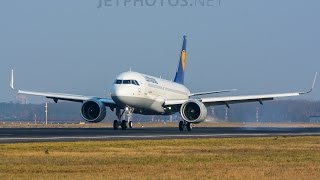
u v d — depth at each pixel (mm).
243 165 105812
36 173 94312
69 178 89500
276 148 138500
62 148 131750
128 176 91812
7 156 115625
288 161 112188
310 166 105000
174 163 107312
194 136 183000
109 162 107875
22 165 103062
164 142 151250
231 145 145625
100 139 163000
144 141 153125
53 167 100875
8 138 164250
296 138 172000
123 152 125125
